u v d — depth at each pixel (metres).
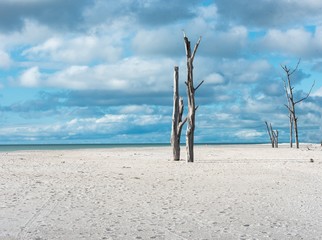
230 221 8.52
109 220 8.58
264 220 8.60
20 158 30.50
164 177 16.61
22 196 11.57
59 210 9.61
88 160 28.25
